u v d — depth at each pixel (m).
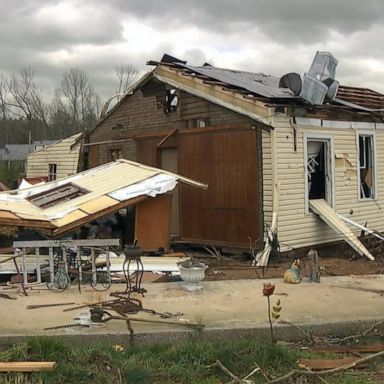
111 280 8.10
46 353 5.07
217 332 5.70
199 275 7.47
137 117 15.03
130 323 5.88
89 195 11.19
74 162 18.91
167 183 11.36
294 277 8.11
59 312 6.38
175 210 13.65
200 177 12.91
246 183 11.88
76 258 8.32
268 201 11.55
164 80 13.78
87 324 5.84
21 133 60.50
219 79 12.79
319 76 12.16
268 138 11.51
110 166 13.20
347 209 13.13
